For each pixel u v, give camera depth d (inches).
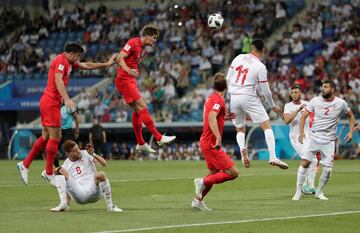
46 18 4606.3
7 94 4055.1
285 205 1362.0
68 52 1375.5
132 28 4274.1
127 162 3176.7
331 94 1470.2
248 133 3272.6
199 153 3440.0
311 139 1472.7
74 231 1015.6
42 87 4025.6
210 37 4008.4
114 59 1487.5
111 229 1032.2
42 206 1353.3
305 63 3710.6
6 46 4483.3
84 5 4726.9
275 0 4178.2
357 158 3186.5
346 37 3769.7
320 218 1147.9
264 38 4008.4
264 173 2304.4
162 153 3503.9
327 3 4040.4
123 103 3590.1
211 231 1007.6
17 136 3634.4
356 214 1202.0
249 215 1201.4
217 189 1731.1
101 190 1248.8
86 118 3629.4
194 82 3848.4
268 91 1437.0
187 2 4345.5
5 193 1625.2
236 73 1459.2
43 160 3420.3
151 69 3905.0
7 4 4771.2
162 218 1160.8
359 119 3161.9
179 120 3506.4
